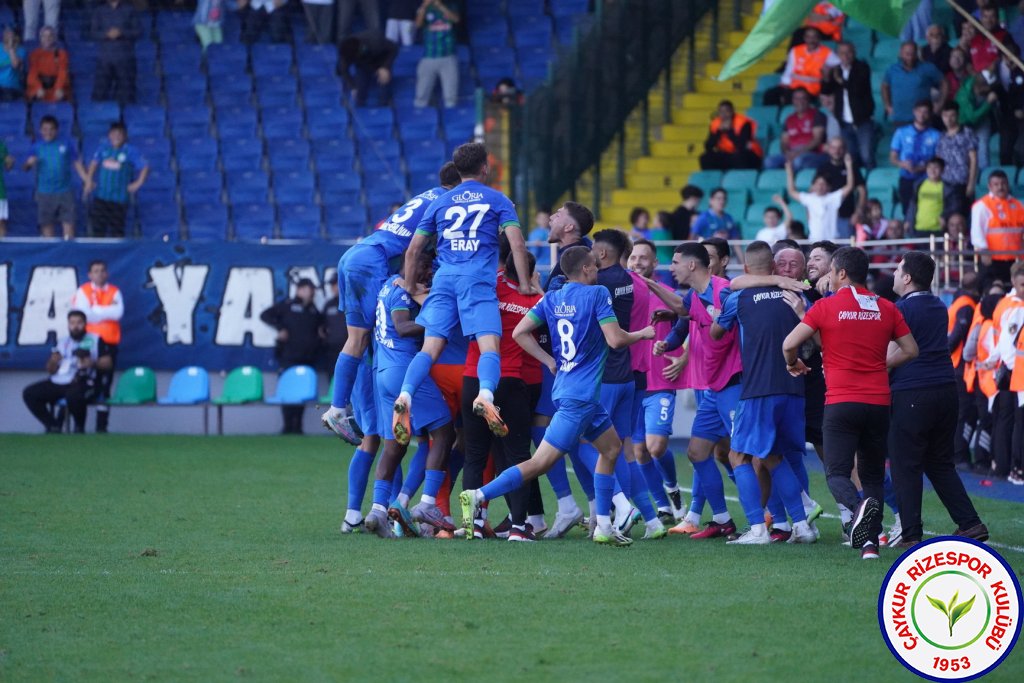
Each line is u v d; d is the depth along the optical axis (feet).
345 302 115.75
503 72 282.36
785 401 102.94
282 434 214.69
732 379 107.65
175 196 255.09
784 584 85.81
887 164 237.45
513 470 102.58
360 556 97.35
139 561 95.09
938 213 203.10
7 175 251.80
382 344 109.91
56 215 234.58
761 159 241.55
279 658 67.41
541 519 112.47
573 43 241.55
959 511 101.71
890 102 229.45
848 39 263.49
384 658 67.31
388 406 108.78
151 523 116.37
